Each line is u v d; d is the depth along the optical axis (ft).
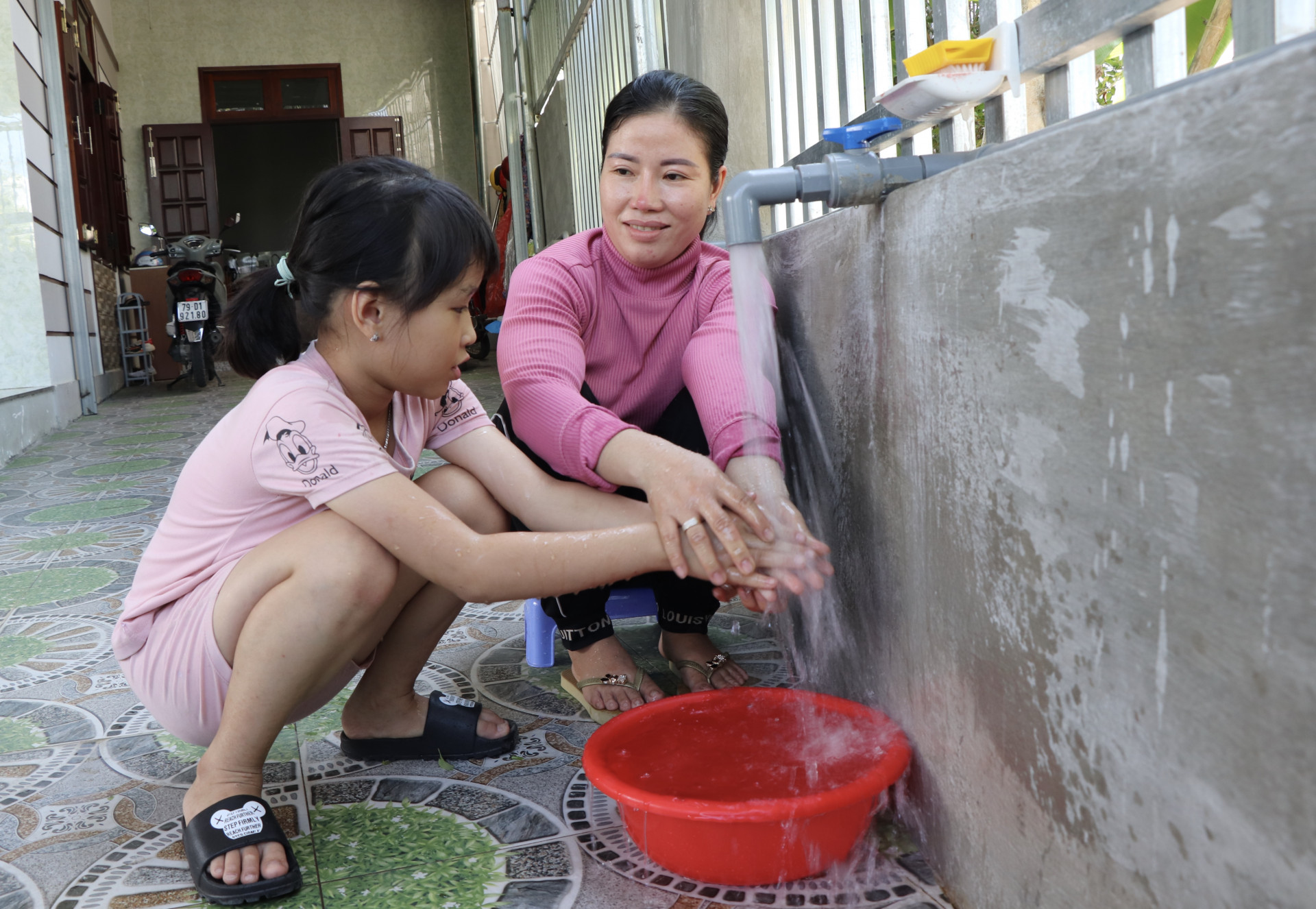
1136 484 1.99
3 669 5.75
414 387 3.67
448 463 4.31
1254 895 1.72
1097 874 2.23
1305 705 1.57
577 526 4.00
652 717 3.79
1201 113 1.72
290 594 3.39
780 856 3.11
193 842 3.36
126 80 32.94
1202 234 1.73
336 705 5.07
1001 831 2.71
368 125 33.99
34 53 18.16
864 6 4.57
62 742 4.71
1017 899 2.64
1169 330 1.85
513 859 3.49
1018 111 3.46
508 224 23.79
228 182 38.55
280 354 3.84
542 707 4.89
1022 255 2.38
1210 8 4.28
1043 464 2.34
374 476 3.43
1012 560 2.54
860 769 3.46
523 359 4.22
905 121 3.64
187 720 3.79
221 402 21.13
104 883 3.45
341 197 3.43
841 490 4.00
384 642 4.19
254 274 3.86
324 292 3.51
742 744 3.78
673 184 4.25
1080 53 2.96
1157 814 1.99
